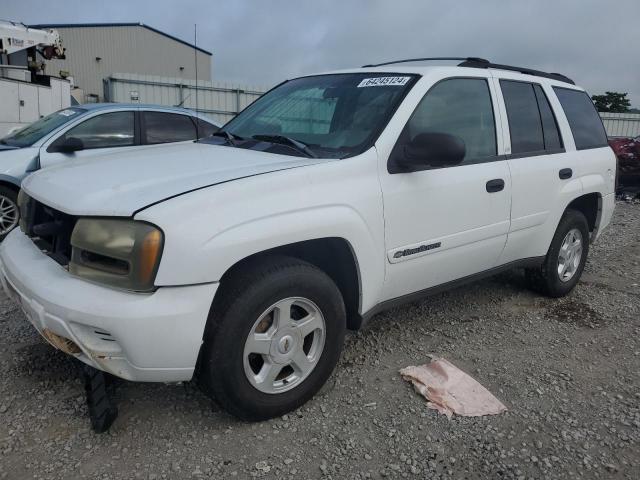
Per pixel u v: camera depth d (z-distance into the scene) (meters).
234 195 2.43
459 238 3.45
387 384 3.15
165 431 2.66
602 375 3.38
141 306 2.23
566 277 4.72
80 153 6.59
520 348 3.72
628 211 10.15
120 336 2.24
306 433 2.68
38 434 2.60
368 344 3.66
